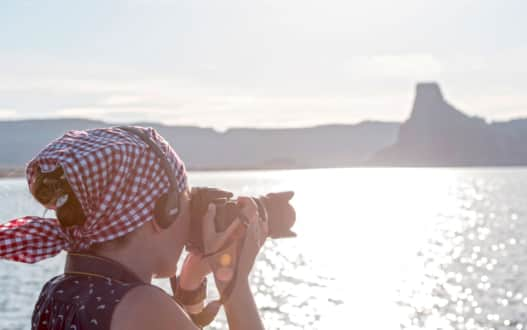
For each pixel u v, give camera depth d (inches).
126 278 59.4
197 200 64.4
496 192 5359.3
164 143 63.8
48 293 60.7
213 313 68.7
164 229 61.9
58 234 62.1
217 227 63.1
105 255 60.3
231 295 63.1
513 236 2194.9
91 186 58.3
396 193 5521.7
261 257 1870.1
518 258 1654.8
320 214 3373.5
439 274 1453.0
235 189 5920.3
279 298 1214.9
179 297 69.6
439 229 2516.0
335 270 1566.2
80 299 57.6
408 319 1021.8
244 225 63.7
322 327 975.0
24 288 1295.5
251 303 63.4
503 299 1141.1
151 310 57.5
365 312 1080.8
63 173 58.8
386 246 2043.6
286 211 67.4
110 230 59.4
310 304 1152.2
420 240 2175.2
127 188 59.6
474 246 1962.4
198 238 63.7
